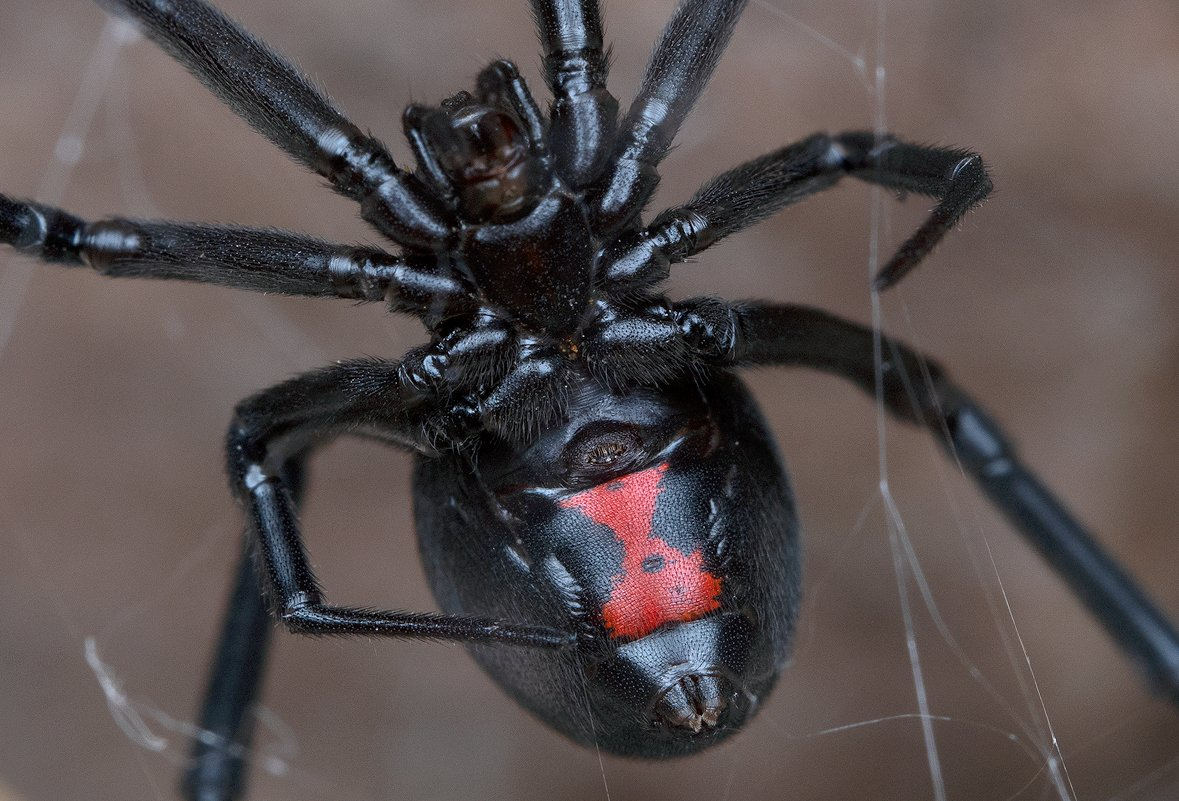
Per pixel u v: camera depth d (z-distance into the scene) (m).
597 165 0.09
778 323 0.09
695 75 0.09
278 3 0.14
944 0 0.14
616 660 0.09
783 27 0.14
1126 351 0.13
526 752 0.14
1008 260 0.13
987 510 0.13
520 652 0.09
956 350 0.13
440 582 0.09
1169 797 0.12
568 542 0.09
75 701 0.14
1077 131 0.13
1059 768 0.11
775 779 0.13
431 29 0.14
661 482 0.09
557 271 0.09
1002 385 0.13
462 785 0.14
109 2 0.09
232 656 0.10
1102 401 0.13
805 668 0.13
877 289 0.09
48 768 0.14
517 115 0.09
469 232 0.09
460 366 0.09
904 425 0.10
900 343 0.10
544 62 0.09
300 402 0.09
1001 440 0.10
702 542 0.09
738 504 0.09
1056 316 0.13
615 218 0.09
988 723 0.13
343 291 0.09
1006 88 0.13
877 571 0.13
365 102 0.14
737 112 0.14
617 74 0.13
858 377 0.10
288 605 0.09
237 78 0.09
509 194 0.09
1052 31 0.13
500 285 0.09
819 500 0.14
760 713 0.09
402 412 0.09
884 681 0.13
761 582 0.09
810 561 0.13
